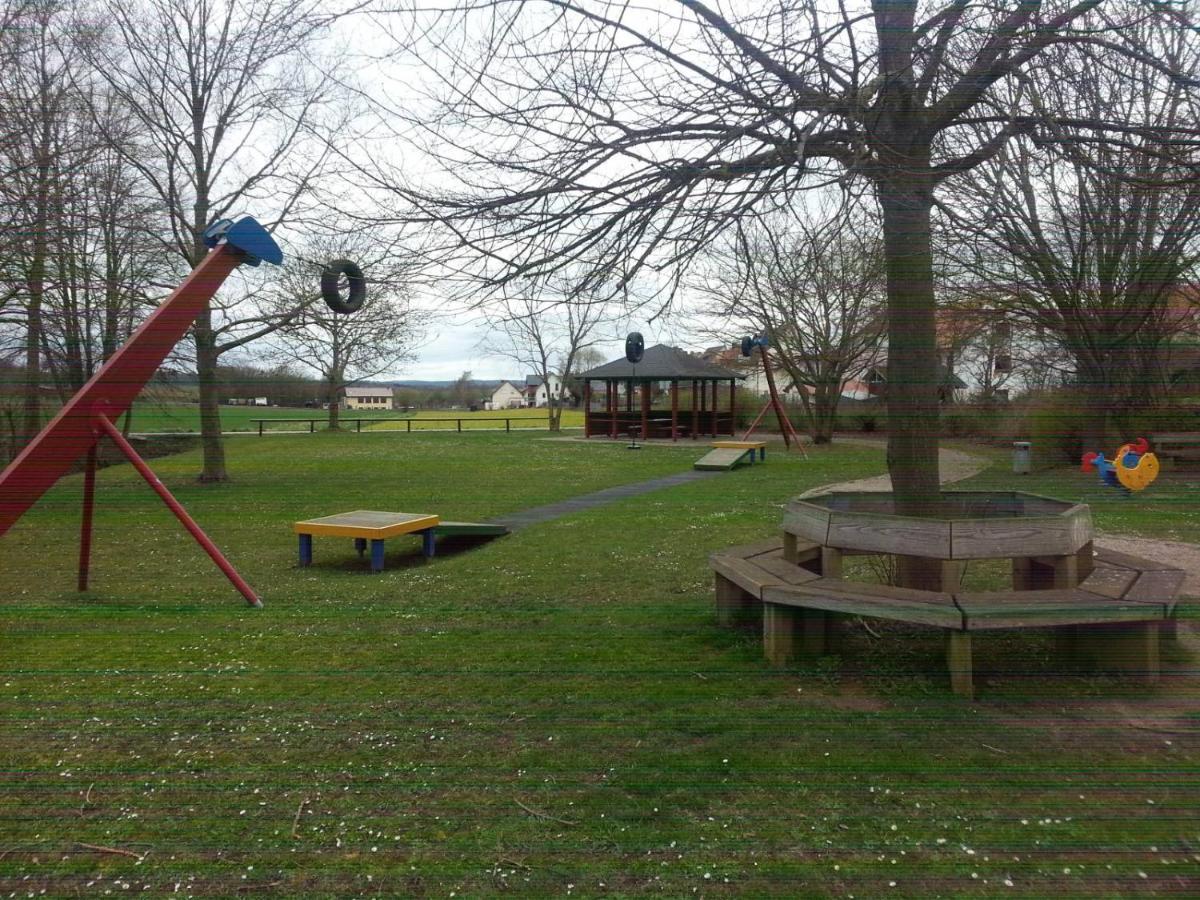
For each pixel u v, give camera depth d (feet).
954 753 12.76
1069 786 11.70
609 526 37.65
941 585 15.85
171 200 56.39
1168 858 9.95
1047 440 65.31
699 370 114.93
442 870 10.06
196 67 56.59
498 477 63.72
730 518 39.60
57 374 56.90
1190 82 14.75
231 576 24.30
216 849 10.62
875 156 14.66
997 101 17.35
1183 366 60.23
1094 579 16.44
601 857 10.27
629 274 16.40
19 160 38.24
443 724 14.47
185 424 99.25
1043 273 38.86
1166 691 15.01
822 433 100.22
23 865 10.31
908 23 15.85
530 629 20.38
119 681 17.08
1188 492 48.14
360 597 25.07
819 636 17.16
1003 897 9.30
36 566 31.32
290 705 15.57
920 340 17.92
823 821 10.95
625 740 13.56
